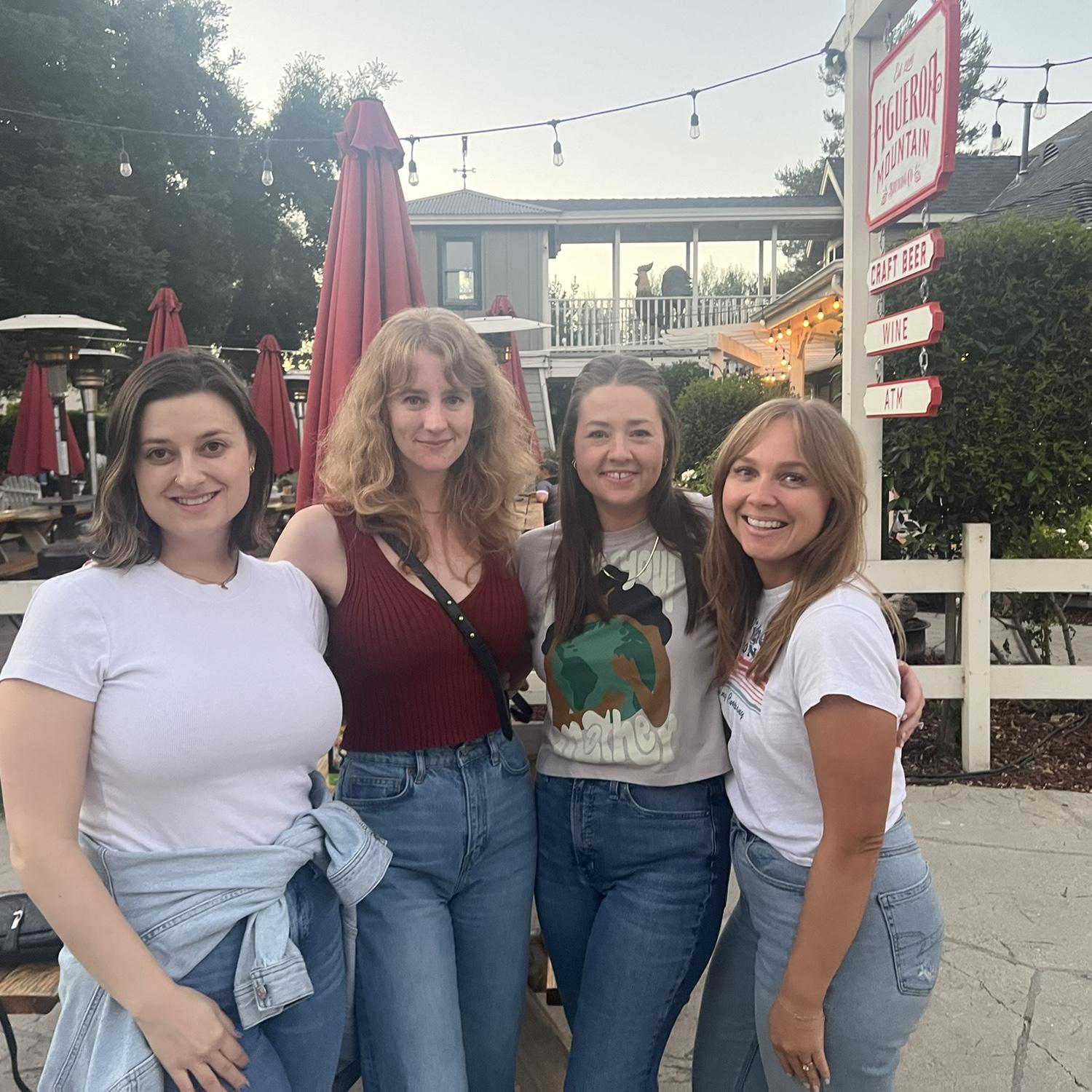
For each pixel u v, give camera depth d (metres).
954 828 3.61
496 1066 1.76
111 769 1.26
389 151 3.30
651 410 1.71
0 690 1.21
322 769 2.91
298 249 20.33
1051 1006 2.46
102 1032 1.23
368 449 1.70
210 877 1.29
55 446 8.91
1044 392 4.25
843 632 1.38
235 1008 1.29
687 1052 2.36
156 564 1.36
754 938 1.72
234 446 1.35
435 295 17.86
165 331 6.69
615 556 1.79
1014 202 11.12
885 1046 1.44
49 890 1.17
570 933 1.80
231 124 17.48
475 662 1.70
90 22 13.70
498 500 1.79
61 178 12.69
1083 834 3.54
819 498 1.48
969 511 4.50
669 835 1.69
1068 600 5.61
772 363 16.08
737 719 1.58
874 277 4.29
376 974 1.60
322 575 1.67
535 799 1.85
